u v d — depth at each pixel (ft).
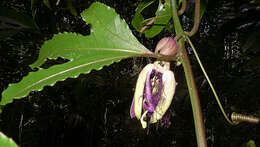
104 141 3.31
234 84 3.02
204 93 3.07
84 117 2.94
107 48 0.58
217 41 2.06
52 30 1.52
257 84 2.94
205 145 0.49
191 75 0.54
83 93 2.23
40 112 3.08
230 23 1.87
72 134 2.89
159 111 0.65
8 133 2.41
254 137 3.35
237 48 3.20
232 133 3.47
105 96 2.91
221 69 3.11
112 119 3.25
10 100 0.50
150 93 0.65
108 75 2.80
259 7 1.82
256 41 1.65
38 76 0.52
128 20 3.31
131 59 2.86
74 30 2.95
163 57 0.57
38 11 1.40
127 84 2.93
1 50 2.64
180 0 0.96
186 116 3.21
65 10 2.27
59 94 2.77
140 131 3.60
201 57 3.02
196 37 2.96
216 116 3.30
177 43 0.61
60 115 3.01
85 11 0.61
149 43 2.94
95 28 0.59
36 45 2.26
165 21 1.00
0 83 2.89
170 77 0.65
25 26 1.13
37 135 2.98
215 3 1.43
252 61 2.02
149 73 0.66
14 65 2.76
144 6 1.01
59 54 0.57
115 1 3.24
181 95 2.67
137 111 0.65
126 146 3.49
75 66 0.55
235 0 1.98
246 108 3.06
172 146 3.58
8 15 1.08
